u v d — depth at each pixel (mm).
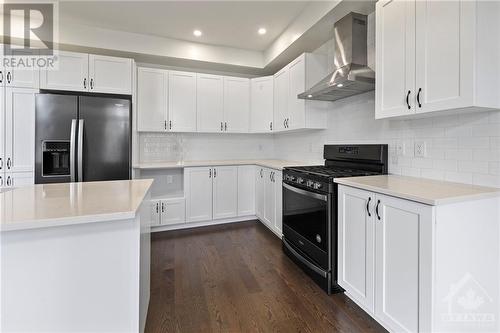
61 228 977
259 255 2607
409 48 1597
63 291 993
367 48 2371
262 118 3828
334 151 2707
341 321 1618
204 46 3576
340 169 2441
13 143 2605
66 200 1201
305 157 3459
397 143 2074
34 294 958
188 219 3422
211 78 3732
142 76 3371
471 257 1316
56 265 979
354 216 1705
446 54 1389
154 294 1908
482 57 1293
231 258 2537
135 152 3223
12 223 860
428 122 1826
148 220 1698
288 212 2553
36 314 963
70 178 2598
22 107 2645
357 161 2422
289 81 3254
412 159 1947
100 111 2725
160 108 3465
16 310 940
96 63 2945
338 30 2430
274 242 2963
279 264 2404
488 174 1486
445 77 1397
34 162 2619
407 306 1327
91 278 1029
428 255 1213
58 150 2619
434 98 1458
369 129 2379
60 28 2945
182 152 3941
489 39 1314
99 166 2723
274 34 3291
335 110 2857
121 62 3055
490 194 1336
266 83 3793
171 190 3799
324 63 2984
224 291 1952
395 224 1393
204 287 2008
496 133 1444
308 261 2125
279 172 2932
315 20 2523
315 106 2959
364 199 1613
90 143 2686
